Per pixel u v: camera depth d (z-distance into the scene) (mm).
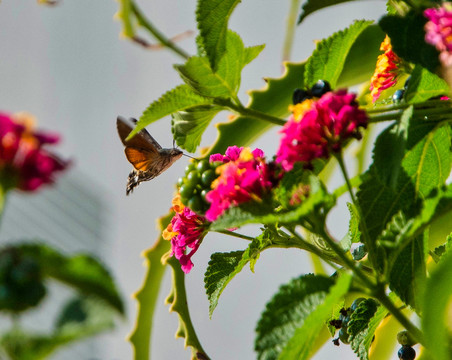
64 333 817
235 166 865
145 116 906
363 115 858
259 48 911
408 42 894
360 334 913
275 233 905
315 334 846
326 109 857
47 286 829
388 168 872
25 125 868
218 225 859
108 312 824
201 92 908
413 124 908
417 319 917
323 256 879
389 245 863
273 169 867
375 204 900
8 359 813
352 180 871
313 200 854
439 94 910
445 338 811
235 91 911
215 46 898
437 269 809
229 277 910
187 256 897
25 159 864
